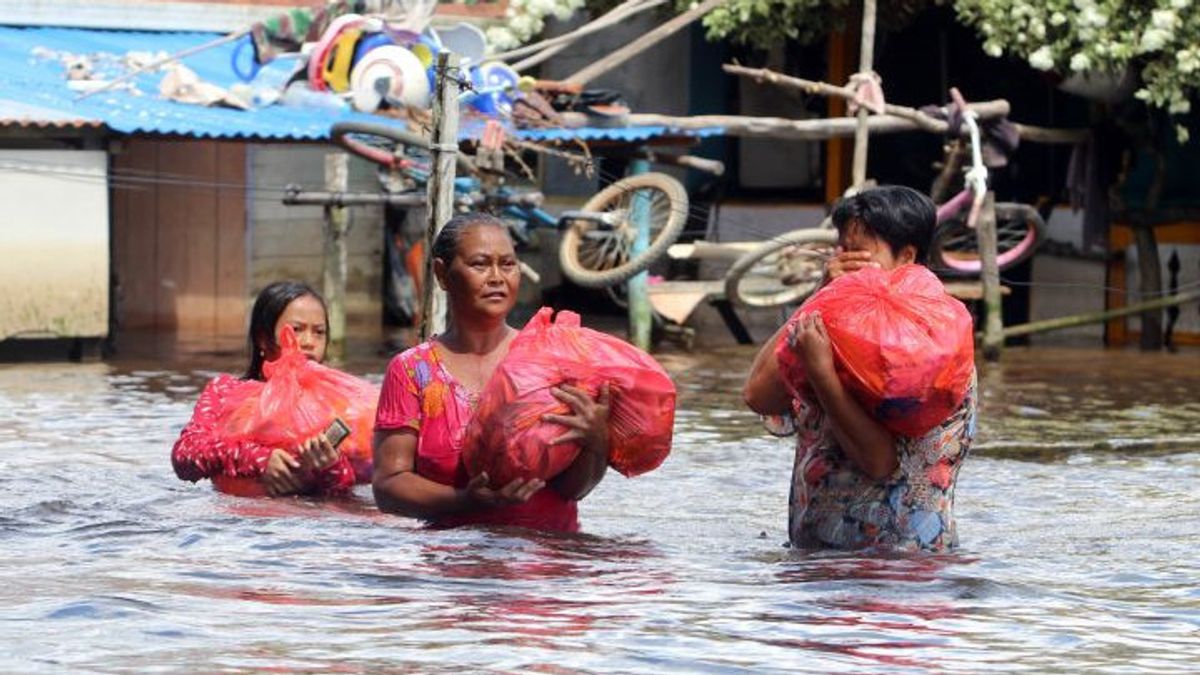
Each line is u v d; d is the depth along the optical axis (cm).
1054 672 1184
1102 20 4244
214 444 1961
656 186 4225
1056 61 4431
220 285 4825
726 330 4950
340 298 4238
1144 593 1454
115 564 1525
